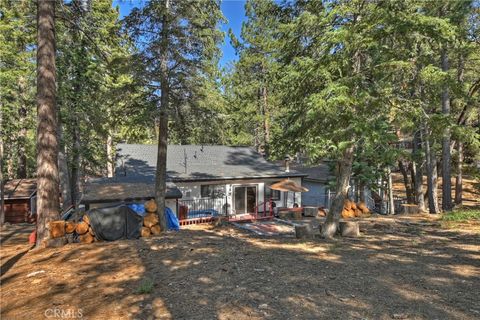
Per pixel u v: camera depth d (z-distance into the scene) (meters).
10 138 28.14
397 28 8.41
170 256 8.49
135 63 12.82
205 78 13.87
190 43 13.33
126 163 21.80
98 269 7.61
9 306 5.71
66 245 10.55
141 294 5.82
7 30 18.42
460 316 4.61
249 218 19.41
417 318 4.57
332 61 9.11
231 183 21.72
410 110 9.77
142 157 22.66
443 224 13.68
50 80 10.80
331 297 5.42
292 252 8.89
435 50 12.29
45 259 8.90
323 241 10.67
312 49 10.50
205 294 5.68
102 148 31.09
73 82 19.25
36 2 11.47
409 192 25.84
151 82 13.32
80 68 19.39
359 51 9.78
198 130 14.62
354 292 5.64
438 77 8.73
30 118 26.34
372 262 7.66
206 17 13.17
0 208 21.66
